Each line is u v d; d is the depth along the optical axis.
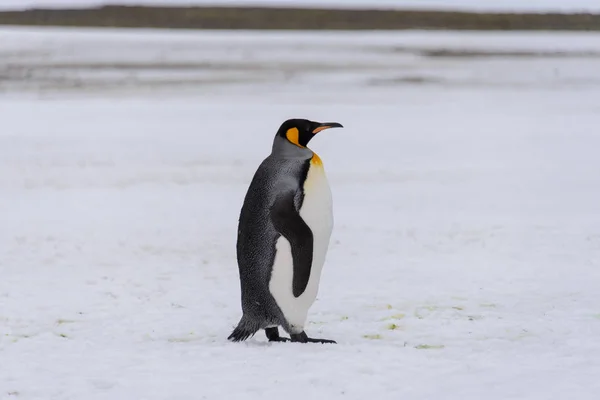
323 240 21.16
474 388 17.84
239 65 175.25
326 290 29.78
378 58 195.38
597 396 17.22
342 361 19.97
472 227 43.66
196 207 49.84
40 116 100.50
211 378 18.67
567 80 151.12
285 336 24.31
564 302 27.59
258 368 19.41
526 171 65.62
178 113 105.50
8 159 68.94
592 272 32.84
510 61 188.38
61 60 175.00
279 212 20.58
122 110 107.81
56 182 58.59
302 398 17.22
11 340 22.77
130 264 34.69
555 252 37.12
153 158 70.75
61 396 17.62
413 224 44.62
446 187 58.00
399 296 28.72
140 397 17.41
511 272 32.91
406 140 84.56
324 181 21.11
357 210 49.03
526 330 23.64
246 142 82.19
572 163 69.88
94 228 43.31
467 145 81.06
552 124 97.25
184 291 29.69
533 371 19.22
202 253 37.16
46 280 31.50
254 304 21.55
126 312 26.39
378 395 17.39
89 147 76.88
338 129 92.69
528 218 46.50
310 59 190.75
